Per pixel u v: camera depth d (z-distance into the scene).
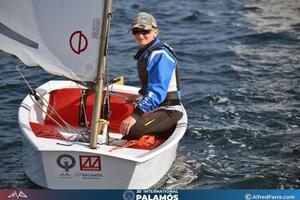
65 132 19.89
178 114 19.52
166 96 19.36
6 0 17.27
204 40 35.12
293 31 36.81
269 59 31.92
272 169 20.58
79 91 21.19
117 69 29.98
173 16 40.12
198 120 24.36
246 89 27.67
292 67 30.70
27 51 17.58
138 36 18.61
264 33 36.22
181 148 22.06
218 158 21.38
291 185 19.56
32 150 17.92
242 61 31.53
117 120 20.84
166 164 19.58
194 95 26.84
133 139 19.11
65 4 16.64
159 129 19.20
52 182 17.84
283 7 42.56
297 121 24.30
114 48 33.28
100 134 18.36
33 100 20.48
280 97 26.77
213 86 28.02
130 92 22.20
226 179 19.94
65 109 20.86
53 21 16.94
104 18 16.48
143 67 18.80
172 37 35.59
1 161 20.77
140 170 17.78
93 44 16.77
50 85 21.81
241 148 22.12
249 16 40.25
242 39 35.38
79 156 17.23
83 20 16.64
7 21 17.50
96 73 17.02
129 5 42.22
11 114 24.33
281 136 22.97
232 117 24.70
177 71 19.52
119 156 17.02
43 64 17.52
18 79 27.98
